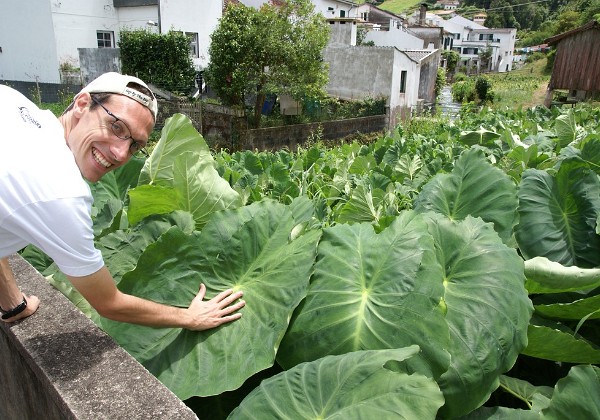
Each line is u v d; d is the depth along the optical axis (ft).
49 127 5.65
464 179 8.84
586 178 8.27
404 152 19.75
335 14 144.87
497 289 5.94
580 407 4.80
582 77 69.51
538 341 5.94
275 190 13.61
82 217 5.26
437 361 5.17
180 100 63.46
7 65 77.77
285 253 6.56
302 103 70.85
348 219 10.64
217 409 5.97
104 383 5.42
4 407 8.07
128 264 7.52
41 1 72.54
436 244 6.51
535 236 8.18
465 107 61.57
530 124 28.40
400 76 86.74
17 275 8.10
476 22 331.98
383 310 5.64
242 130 59.26
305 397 4.84
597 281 6.33
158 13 74.69
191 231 7.73
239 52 57.98
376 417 4.43
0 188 4.99
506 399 6.20
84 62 72.08
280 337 5.71
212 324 6.07
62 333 6.41
